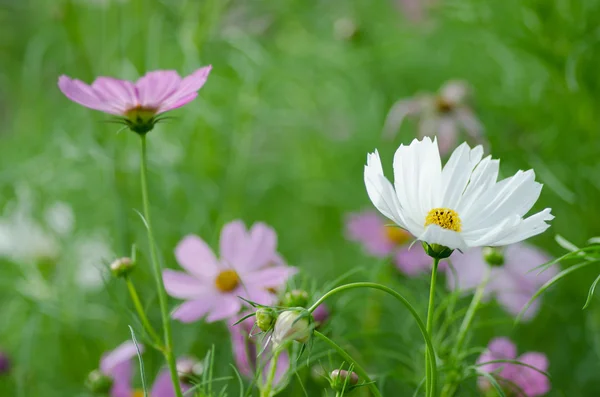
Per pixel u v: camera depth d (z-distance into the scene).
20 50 1.90
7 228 1.50
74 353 1.43
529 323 1.41
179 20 1.53
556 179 1.42
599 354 1.37
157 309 1.39
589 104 1.44
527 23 1.45
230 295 1.21
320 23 1.67
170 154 1.52
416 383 1.21
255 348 1.20
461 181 1.09
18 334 1.49
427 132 1.49
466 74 1.59
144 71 1.49
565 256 1.13
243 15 1.58
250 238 1.24
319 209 1.59
